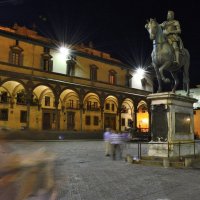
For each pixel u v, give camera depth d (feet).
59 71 154.51
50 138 125.29
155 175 35.81
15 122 136.15
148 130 188.75
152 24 47.75
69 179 32.71
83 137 142.82
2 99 132.46
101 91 164.25
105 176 35.01
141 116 203.92
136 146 96.63
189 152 49.65
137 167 42.80
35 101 142.41
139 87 204.33
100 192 26.48
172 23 50.39
